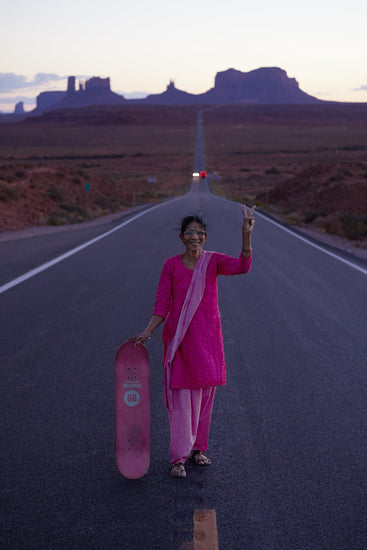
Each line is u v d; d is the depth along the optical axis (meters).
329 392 5.65
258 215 32.19
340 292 10.78
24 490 3.74
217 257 4.06
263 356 6.82
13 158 151.12
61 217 29.09
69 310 8.98
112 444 4.43
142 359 3.83
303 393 5.62
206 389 4.12
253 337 7.65
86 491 3.73
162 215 30.98
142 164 145.62
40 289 10.64
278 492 3.75
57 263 13.79
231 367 6.43
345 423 4.89
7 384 5.77
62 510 3.50
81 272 12.54
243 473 4.01
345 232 29.73
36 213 28.50
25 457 4.21
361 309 9.36
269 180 106.25
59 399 5.36
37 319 8.43
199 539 3.21
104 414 5.01
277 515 3.47
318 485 3.84
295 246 18.12
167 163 149.62
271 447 4.43
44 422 4.84
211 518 3.42
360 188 42.38
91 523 3.37
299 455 4.29
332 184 46.94
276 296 10.34
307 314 8.98
